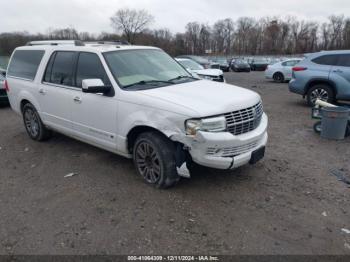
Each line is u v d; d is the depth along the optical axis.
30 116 6.37
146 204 3.93
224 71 37.75
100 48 4.88
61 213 3.79
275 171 4.84
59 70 5.41
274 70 21.05
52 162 5.35
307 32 87.44
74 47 5.23
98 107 4.64
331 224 3.50
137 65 4.88
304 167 5.01
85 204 3.98
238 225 3.49
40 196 4.22
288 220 3.57
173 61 5.55
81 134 5.13
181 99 3.96
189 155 3.99
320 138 6.56
